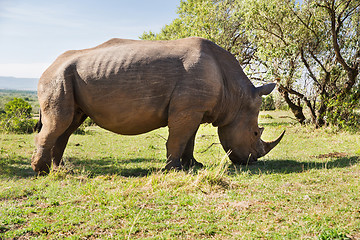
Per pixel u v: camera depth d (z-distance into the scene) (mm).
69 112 7336
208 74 7512
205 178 6254
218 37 19953
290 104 18469
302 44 16094
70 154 10875
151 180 6246
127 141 14852
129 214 4828
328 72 15953
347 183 6078
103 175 7297
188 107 7363
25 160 9586
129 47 7641
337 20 15109
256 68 17734
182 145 7621
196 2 21219
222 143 8641
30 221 4668
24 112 20375
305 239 3953
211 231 4270
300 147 11336
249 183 6332
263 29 16312
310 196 5406
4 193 5809
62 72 7355
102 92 7344
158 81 7332
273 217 4660
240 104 8320
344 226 4230
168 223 4527
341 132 14219
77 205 5281
